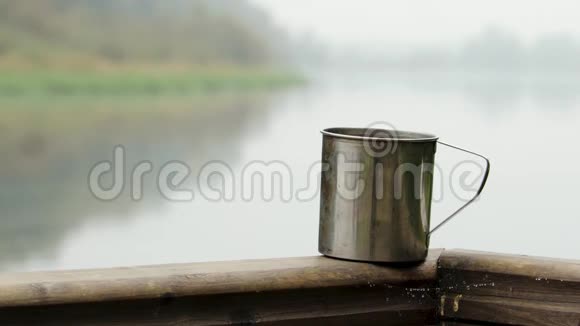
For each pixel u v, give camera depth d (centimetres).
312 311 125
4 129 830
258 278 121
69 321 111
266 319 122
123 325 114
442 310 134
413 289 133
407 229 130
